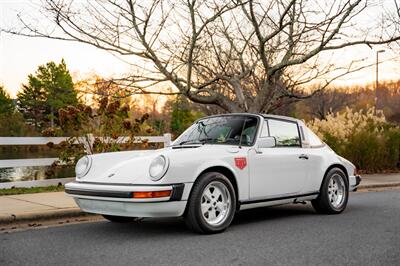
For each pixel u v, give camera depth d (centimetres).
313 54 1009
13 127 4306
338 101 4425
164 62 1097
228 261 470
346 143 1555
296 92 1233
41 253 506
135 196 534
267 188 663
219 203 602
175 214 562
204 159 583
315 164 743
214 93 1165
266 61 1055
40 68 5947
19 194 900
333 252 509
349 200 969
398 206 876
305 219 721
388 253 505
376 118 1806
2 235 600
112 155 641
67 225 671
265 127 687
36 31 999
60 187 1000
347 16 986
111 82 1080
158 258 481
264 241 560
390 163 1698
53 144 1037
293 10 1033
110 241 561
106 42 1032
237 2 1005
